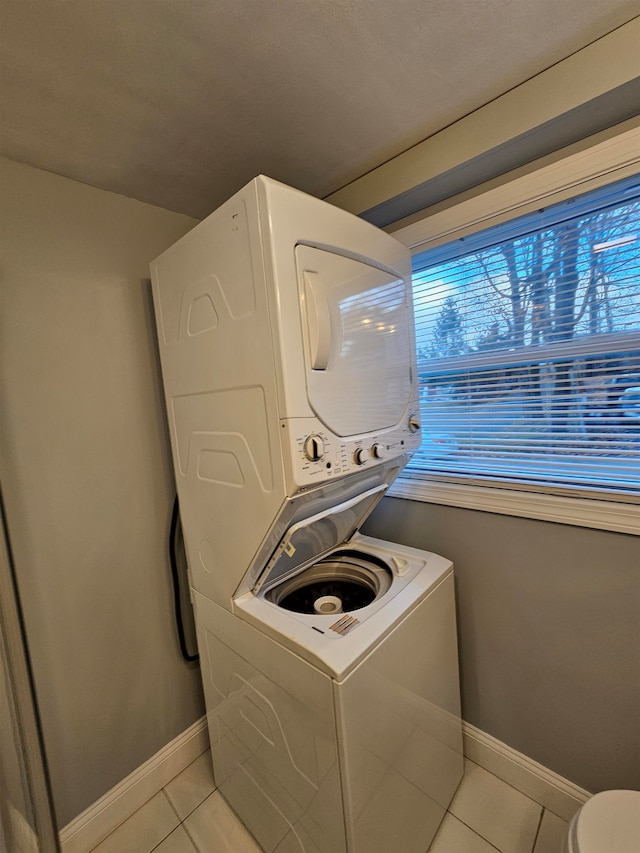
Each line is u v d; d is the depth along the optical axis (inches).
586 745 53.7
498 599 60.0
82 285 57.1
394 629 44.6
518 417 58.7
